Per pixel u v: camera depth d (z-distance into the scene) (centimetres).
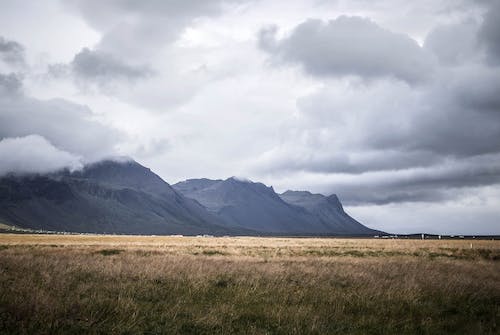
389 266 2372
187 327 936
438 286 1559
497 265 2877
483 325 1037
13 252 3238
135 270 1830
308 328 934
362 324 1014
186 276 1708
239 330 925
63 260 2345
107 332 849
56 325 845
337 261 2872
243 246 5706
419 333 970
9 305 943
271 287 1494
